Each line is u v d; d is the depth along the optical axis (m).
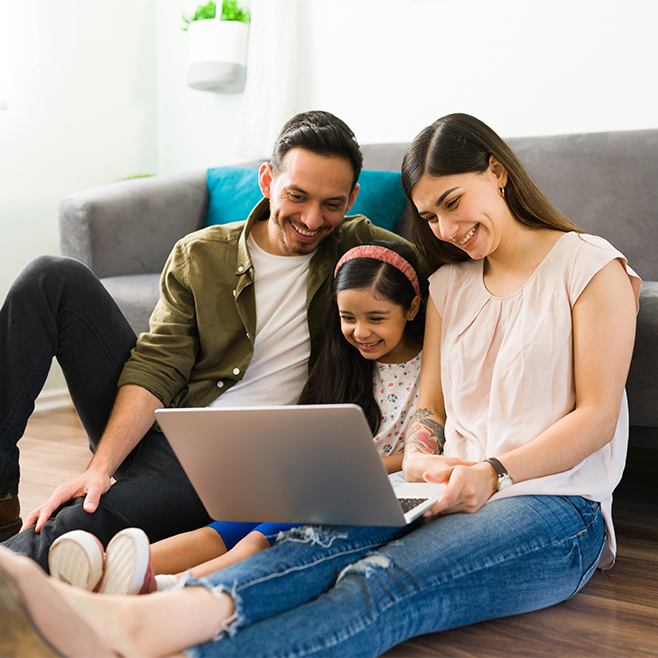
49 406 2.51
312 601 0.79
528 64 2.16
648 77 1.97
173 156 3.04
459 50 2.28
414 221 1.24
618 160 1.78
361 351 1.30
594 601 1.03
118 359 1.31
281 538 0.89
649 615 0.98
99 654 0.62
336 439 0.82
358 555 0.88
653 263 1.71
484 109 2.25
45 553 0.98
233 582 0.75
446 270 1.25
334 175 1.29
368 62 2.47
